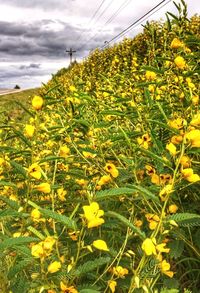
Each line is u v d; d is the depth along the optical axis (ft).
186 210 7.84
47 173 8.83
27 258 5.25
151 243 4.83
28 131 6.74
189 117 7.89
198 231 7.29
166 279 6.88
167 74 9.47
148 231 7.92
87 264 5.10
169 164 5.65
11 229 7.13
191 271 7.73
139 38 44.88
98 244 4.87
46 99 6.89
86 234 7.28
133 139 8.31
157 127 8.99
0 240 6.54
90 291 5.08
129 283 6.55
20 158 9.93
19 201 7.49
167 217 5.26
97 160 8.60
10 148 8.02
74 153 9.90
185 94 8.56
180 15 9.14
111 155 9.45
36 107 6.70
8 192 8.06
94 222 4.72
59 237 6.87
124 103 10.59
